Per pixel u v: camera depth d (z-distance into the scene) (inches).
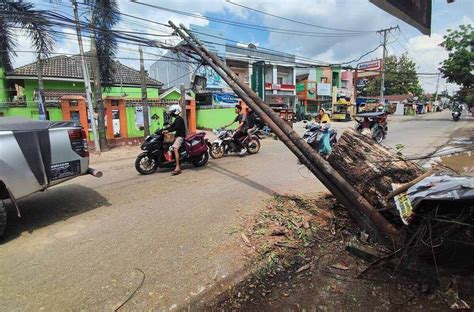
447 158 337.1
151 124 634.2
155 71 1245.1
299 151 176.7
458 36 988.6
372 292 109.3
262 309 101.7
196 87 790.5
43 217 184.9
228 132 379.2
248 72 1051.3
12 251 143.8
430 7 155.9
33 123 171.6
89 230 164.6
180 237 152.9
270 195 217.9
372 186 137.2
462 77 995.9
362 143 151.1
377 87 1945.1
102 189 241.6
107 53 475.2
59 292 111.3
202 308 102.1
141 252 138.9
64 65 733.9
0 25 354.9
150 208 196.7
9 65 570.3
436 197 100.8
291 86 1197.1
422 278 115.0
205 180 264.1
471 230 107.0
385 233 129.7
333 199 199.3
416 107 1743.4
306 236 150.6
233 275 119.8
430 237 105.0
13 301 107.0
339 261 129.6
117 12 408.8
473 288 108.5
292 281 116.7
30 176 165.0
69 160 181.6
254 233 154.6
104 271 124.1
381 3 122.0
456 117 1018.1
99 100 455.8
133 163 359.9
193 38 277.6
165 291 110.7
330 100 1369.3
